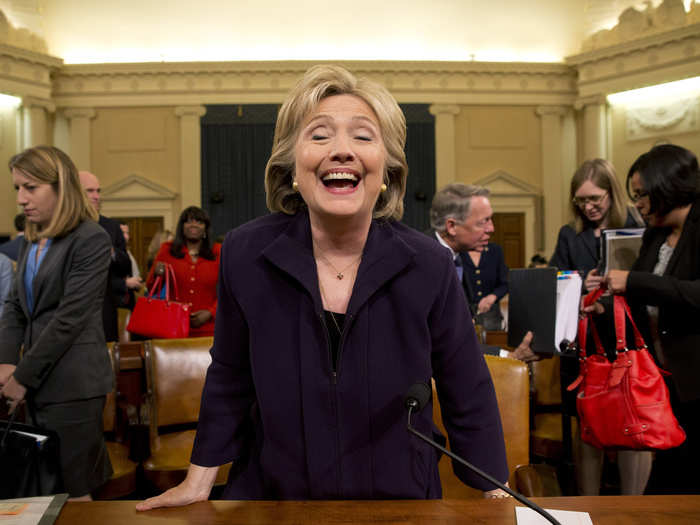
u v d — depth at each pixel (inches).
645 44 454.9
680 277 74.3
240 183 492.7
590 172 107.0
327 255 43.5
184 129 492.4
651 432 72.0
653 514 38.8
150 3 481.4
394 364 42.0
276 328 42.3
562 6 488.4
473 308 97.7
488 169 507.2
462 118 505.7
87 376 76.5
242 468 46.3
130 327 125.0
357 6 490.3
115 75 490.3
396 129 42.9
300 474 42.5
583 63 490.9
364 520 38.4
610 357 80.8
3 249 157.9
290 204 45.4
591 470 91.5
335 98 41.1
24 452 60.3
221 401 45.3
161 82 492.4
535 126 509.0
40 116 470.6
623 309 75.8
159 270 139.3
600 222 109.3
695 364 71.8
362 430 41.8
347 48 515.8
